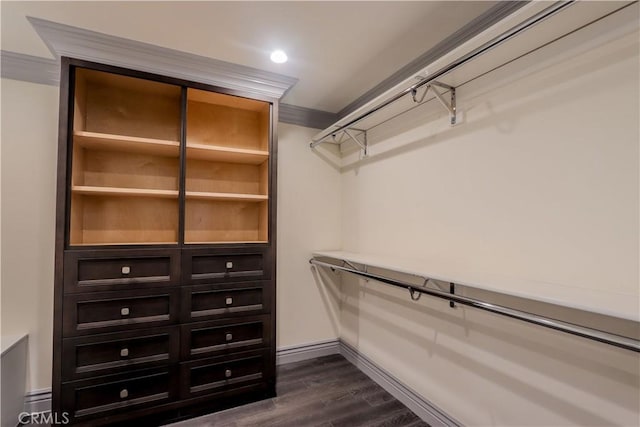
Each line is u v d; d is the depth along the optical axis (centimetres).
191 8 157
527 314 119
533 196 142
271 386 220
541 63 139
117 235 217
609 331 116
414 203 214
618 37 115
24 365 196
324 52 198
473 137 171
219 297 208
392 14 161
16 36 180
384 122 244
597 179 121
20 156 203
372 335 253
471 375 168
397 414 202
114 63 188
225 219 252
